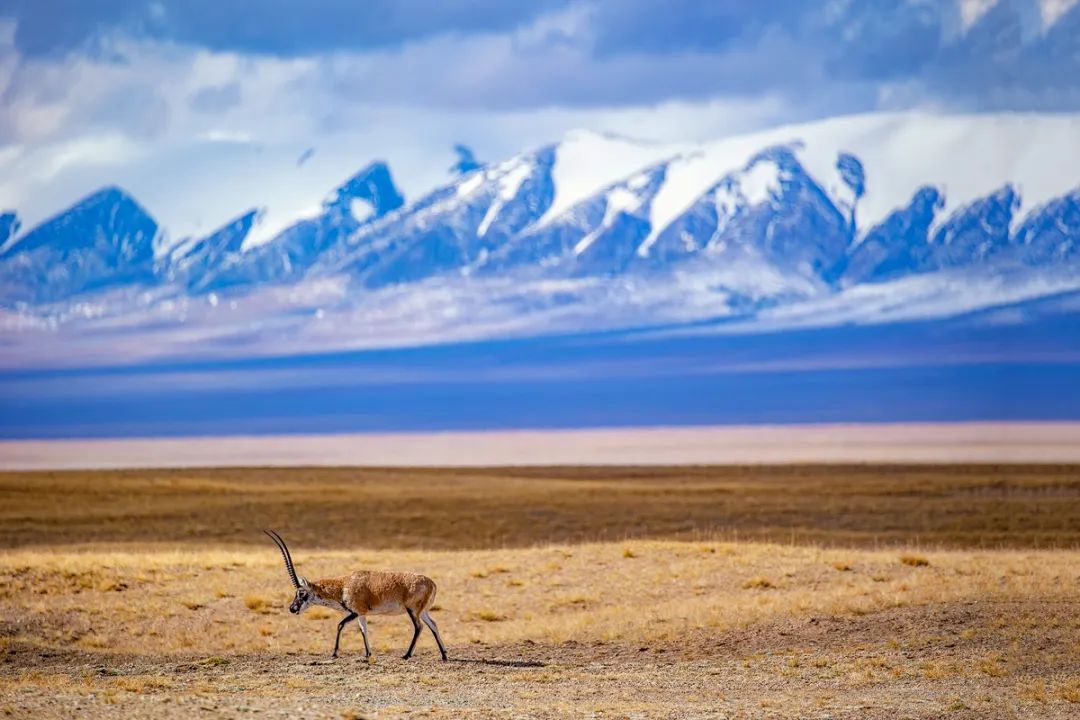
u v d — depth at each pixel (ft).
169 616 322.34
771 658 258.98
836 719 196.34
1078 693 212.23
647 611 316.81
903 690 223.10
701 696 220.43
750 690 226.99
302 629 312.50
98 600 335.88
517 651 279.08
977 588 315.99
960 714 200.13
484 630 311.47
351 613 262.47
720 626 290.76
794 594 328.29
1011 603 293.02
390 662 260.83
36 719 178.29
